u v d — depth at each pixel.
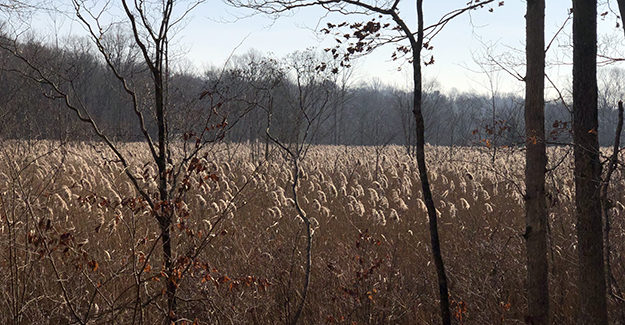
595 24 5.37
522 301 7.03
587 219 5.48
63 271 6.55
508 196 12.26
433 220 5.53
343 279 6.83
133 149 19.23
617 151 5.48
